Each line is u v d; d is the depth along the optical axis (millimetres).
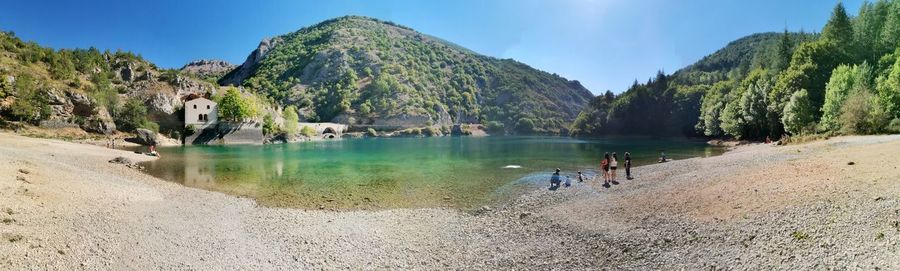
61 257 13312
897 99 41406
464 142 118875
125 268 13133
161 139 85938
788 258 11750
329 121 197750
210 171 41469
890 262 10320
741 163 30688
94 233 16125
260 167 45438
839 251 11484
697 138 121938
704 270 12062
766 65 112188
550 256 14672
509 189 29828
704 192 20781
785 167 24359
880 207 13633
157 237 16531
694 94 132875
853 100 46688
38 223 16281
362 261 14609
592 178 33312
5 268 11922
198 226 18719
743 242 13461
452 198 27016
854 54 65812
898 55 51844
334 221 20500
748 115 76438
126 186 27922
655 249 14266
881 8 66312
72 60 107562
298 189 30828
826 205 14930
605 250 14844
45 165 30531
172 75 116000
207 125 96125
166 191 28328
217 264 13977
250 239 17016
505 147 87625
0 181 21344
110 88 96688
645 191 24203
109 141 79000
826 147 35250
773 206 16125
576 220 19391
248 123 101750
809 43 71125
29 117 74312
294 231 18422
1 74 78062
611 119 156625
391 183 33562
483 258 14781
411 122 195625
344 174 39406
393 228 19109
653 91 151250
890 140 33906
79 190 23688
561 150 74750
